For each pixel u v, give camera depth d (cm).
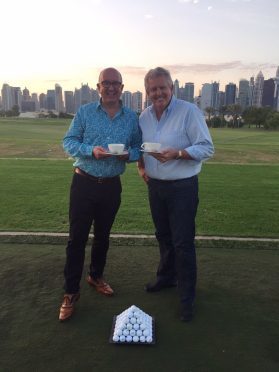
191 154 311
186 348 288
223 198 776
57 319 323
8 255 450
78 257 335
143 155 348
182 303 328
